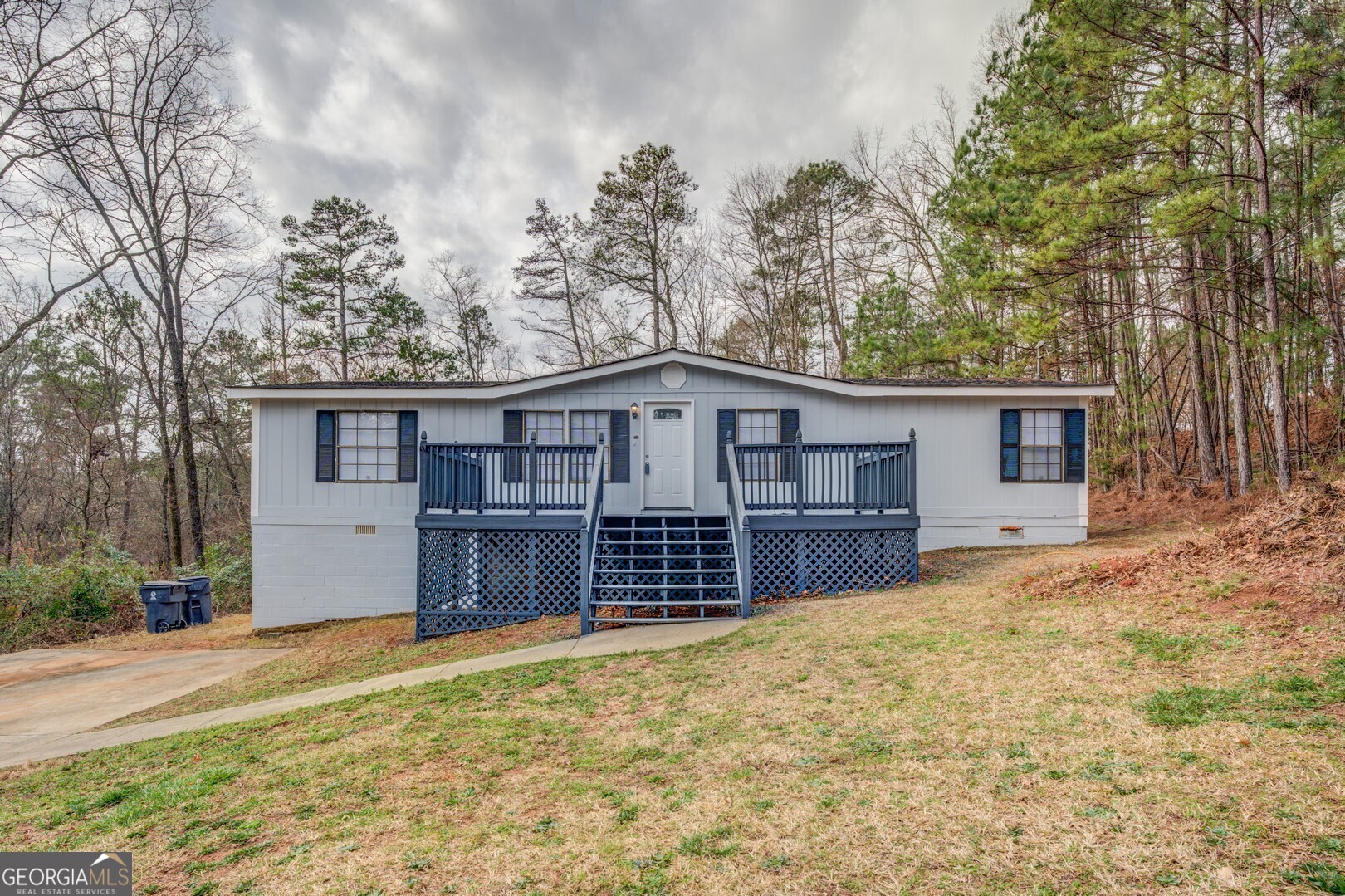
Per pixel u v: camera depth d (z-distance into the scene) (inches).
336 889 118.8
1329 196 429.4
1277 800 114.7
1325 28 425.1
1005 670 198.4
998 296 548.7
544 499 463.8
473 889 115.7
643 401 470.3
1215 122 488.7
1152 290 631.2
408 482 467.2
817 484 464.4
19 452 944.3
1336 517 239.6
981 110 639.1
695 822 132.0
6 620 506.9
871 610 302.7
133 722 267.0
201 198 769.6
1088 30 465.7
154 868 130.9
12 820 161.5
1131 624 219.5
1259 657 176.1
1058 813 120.1
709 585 348.5
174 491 765.3
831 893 105.1
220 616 621.9
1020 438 470.3
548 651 293.6
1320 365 527.2
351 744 193.0
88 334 927.0
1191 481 598.2
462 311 1261.1
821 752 159.6
